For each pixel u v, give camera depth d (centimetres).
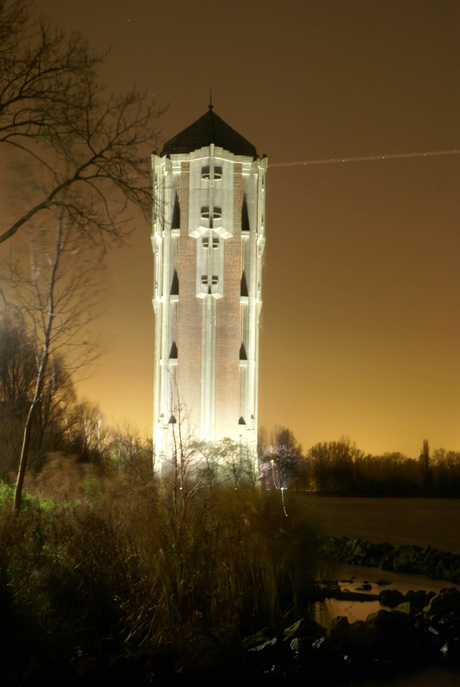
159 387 7481
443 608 2144
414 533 5300
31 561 1747
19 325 2531
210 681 1627
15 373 3853
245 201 7638
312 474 14025
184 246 7519
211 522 1977
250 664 1688
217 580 1861
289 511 2161
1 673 1549
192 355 7356
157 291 7669
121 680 1562
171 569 1806
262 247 7656
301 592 2206
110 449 3838
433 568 3128
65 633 1683
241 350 7406
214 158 7538
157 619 1758
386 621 1927
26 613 1653
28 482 2970
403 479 14262
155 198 2159
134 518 1884
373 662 1753
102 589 1783
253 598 1920
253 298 7488
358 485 14025
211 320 7375
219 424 7238
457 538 4919
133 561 1833
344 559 3512
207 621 1786
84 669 1569
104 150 2064
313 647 1739
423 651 1834
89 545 1817
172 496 2052
